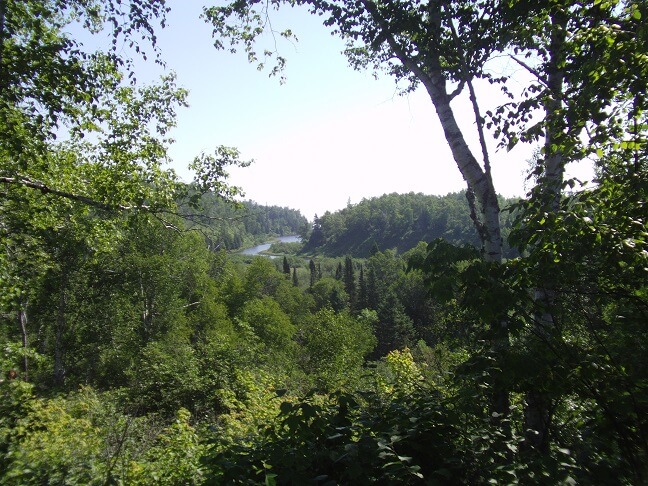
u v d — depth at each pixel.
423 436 3.03
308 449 2.93
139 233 23.12
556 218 3.41
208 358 14.27
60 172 9.91
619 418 2.90
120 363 22.03
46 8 6.77
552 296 4.20
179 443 6.60
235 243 142.75
